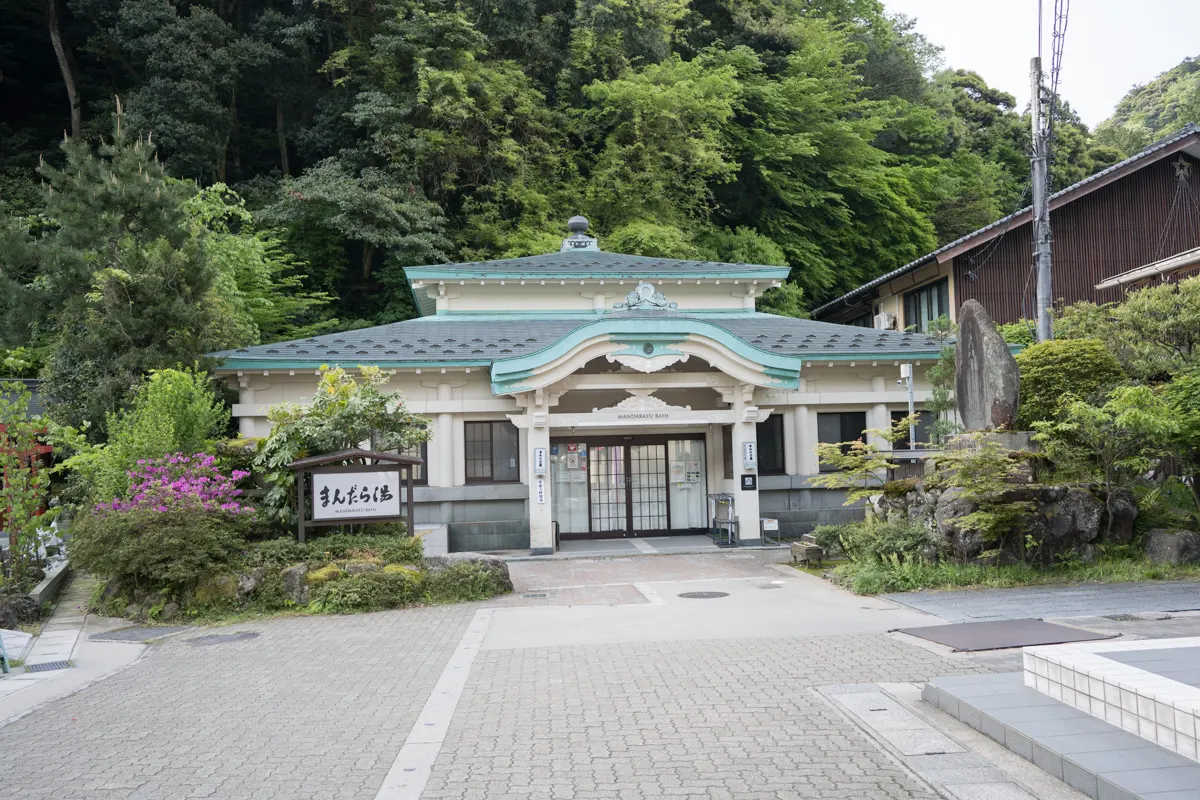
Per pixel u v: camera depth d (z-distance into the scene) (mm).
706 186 35094
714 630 9453
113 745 6199
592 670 7836
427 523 17094
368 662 8508
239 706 7098
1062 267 27312
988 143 47469
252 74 34219
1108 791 4520
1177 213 27672
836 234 37312
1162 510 13227
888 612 10102
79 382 16859
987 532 11703
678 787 5043
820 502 18234
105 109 31922
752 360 16609
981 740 5641
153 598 11562
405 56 32125
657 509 18938
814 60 38219
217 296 20109
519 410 17281
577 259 22266
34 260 18438
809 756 5484
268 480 12797
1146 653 6133
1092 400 13391
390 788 5156
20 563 12516
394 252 29719
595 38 35188
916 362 18156
